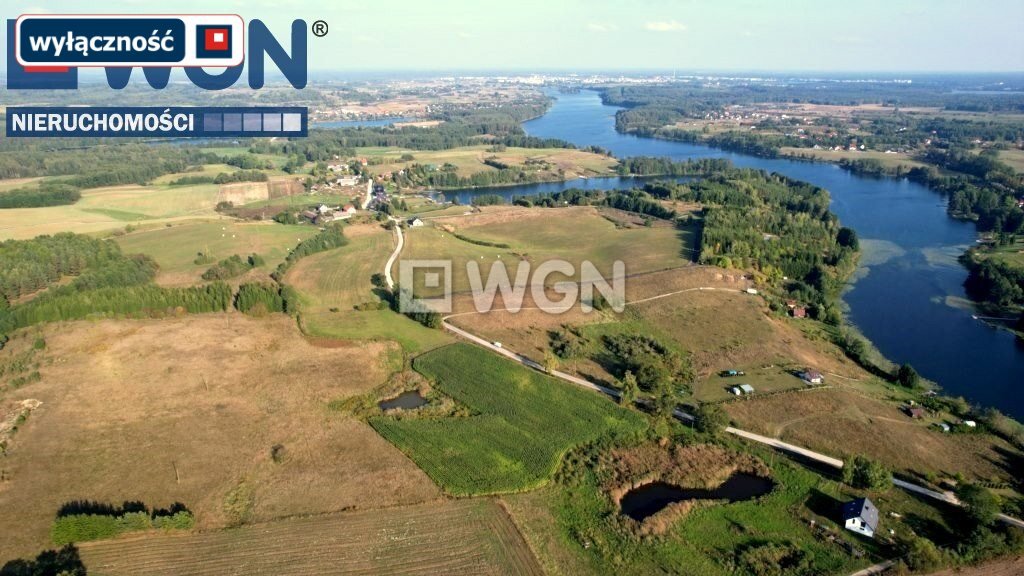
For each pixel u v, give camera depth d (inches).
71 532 2282.2
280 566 2217.0
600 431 3102.9
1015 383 3841.0
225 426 3102.9
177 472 2728.8
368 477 2733.8
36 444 2893.7
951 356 4212.6
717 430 3048.7
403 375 3686.0
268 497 2588.6
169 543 2320.4
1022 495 2652.6
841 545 2364.7
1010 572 2246.6
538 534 2417.6
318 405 3334.2
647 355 3870.6
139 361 3725.4
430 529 2423.7
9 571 2144.4
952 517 2518.5
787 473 2790.4
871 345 4370.1
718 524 2488.9
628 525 2461.9
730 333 4229.8
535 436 3063.5
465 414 3275.1
